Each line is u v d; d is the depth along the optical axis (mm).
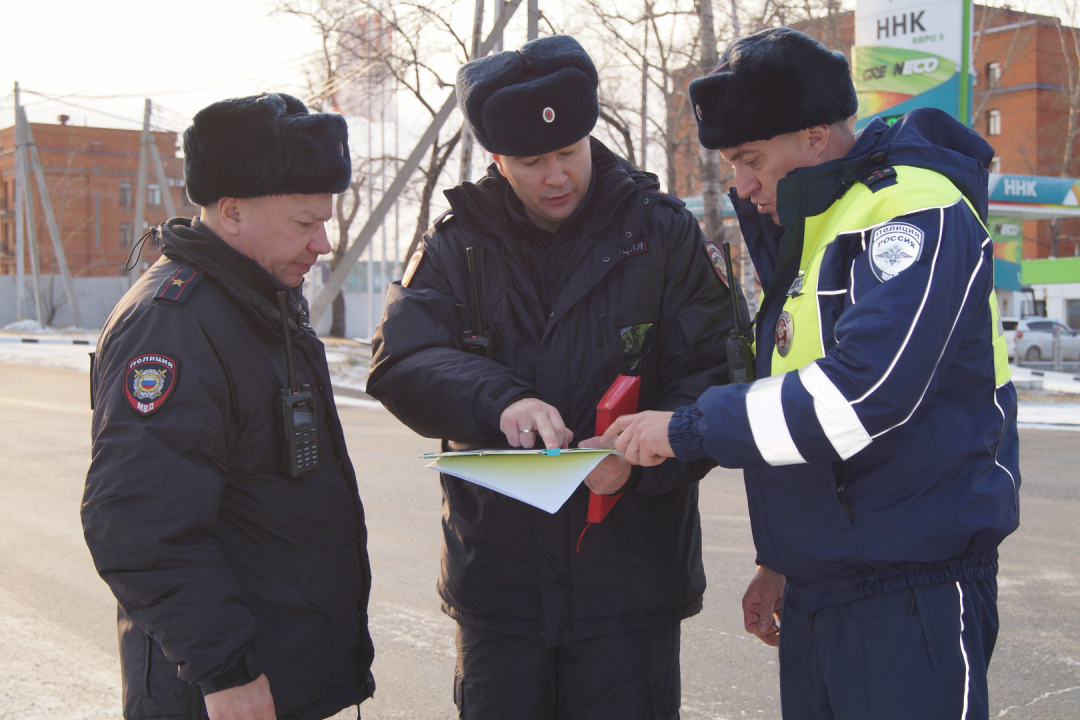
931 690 1519
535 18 13484
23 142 34219
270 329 1697
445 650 3777
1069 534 5684
